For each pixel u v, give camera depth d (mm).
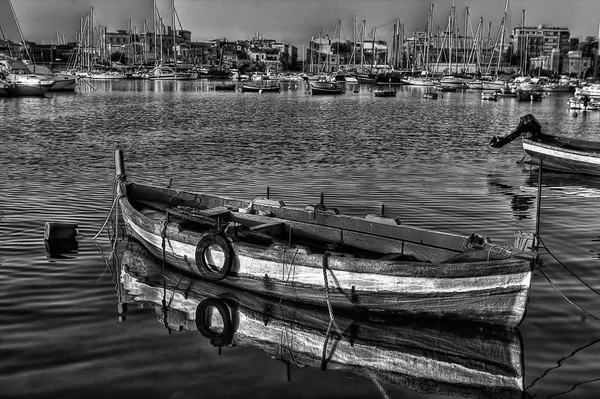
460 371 9570
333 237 13734
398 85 150875
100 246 15414
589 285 12711
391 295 10961
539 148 28016
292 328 11047
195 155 31984
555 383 9156
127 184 16812
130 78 153000
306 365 9703
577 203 21000
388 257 12062
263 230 13641
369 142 38625
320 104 78500
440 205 20422
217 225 13430
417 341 10539
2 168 26734
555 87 120562
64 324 10852
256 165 28891
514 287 10289
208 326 11078
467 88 126562
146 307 11773
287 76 178625
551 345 10281
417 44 181500
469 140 40406
